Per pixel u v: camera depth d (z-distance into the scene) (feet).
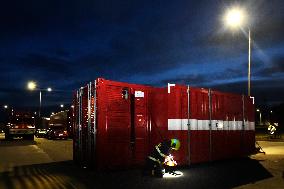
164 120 47.21
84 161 48.06
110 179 39.27
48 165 50.90
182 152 47.09
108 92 44.88
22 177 40.55
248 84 85.61
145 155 47.29
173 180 38.70
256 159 59.31
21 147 90.22
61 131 142.61
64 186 35.40
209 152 51.49
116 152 44.88
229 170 46.24
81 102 50.03
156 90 48.37
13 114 136.87
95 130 44.27
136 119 47.03
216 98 54.03
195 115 49.44
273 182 37.65
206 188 34.45
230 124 56.90
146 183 36.99
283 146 88.79
